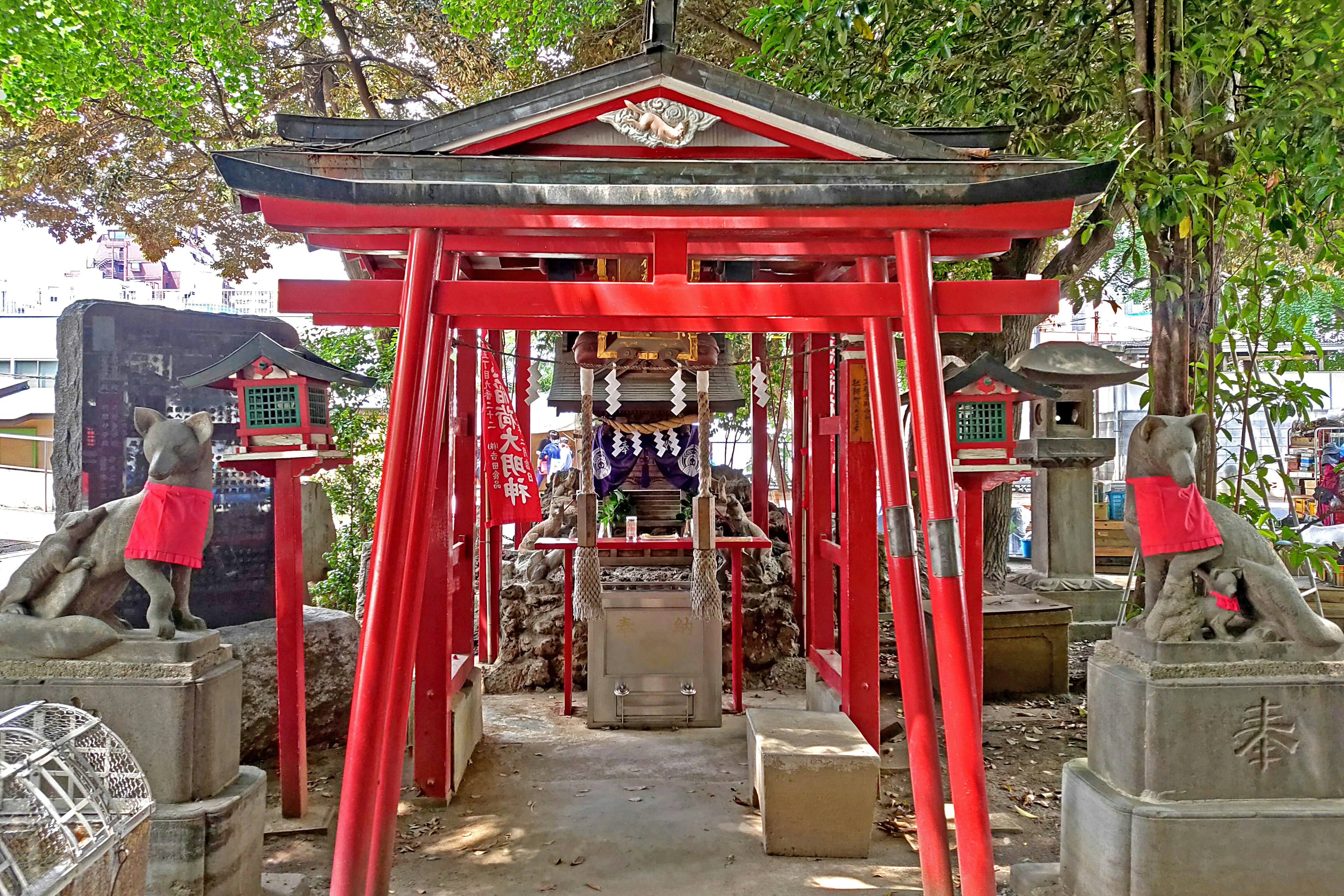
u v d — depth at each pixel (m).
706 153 3.77
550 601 7.88
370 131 4.08
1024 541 15.23
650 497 7.39
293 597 4.74
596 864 4.32
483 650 7.84
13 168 11.24
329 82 12.45
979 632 4.93
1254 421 20.33
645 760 5.88
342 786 3.36
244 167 3.32
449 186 3.38
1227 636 3.56
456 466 6.08
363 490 11.08
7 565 10.70
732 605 7.12
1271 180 5.87
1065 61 6.16
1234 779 3.45
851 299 3.73
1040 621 7.11
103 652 3.56
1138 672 3.57
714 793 5.26
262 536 6.17
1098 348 6.21
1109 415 23.23
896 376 4.13
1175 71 5.47
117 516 3.73
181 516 3.71
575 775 5.59
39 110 9.54
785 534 9.10
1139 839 3.35
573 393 6.74
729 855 4.41
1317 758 3.46
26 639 3.53
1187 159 5.23
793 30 6.61
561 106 3.65
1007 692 7.10
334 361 11.05
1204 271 5.32
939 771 3.72
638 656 6.62
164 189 11.95
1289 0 5.11
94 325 5.45
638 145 3.77
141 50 9.08
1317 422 14.24
